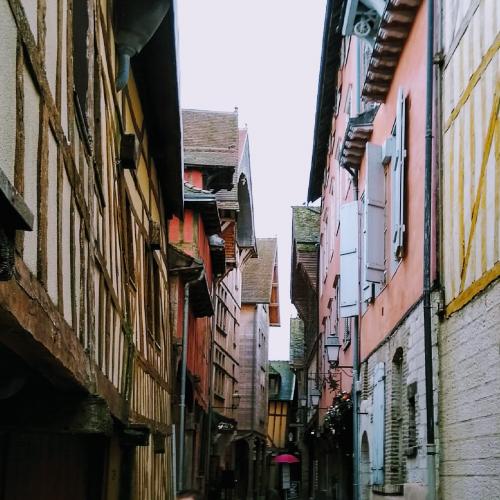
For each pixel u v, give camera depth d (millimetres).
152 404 11250
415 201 9820
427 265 8680
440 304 8453
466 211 7645
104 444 7348
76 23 5590
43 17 3789
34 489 5547
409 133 10375
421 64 9703
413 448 9602
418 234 9531
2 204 2564
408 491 9609
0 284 2895
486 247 7008
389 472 11305
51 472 5945
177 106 10430
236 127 24141
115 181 7430
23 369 4453
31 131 3545
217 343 29719
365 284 13773
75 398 5223
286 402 53625
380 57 11367
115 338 7262
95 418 5207
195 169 22703
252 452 40188
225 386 32562
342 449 18703
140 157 10086
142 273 10164
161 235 13047
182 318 17859
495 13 6930
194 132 23672
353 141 14156
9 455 5148
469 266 7504
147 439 8156
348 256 14617
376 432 12078
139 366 9562
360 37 12773
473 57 7586
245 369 41031
